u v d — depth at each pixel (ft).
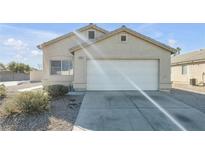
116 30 44.68
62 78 54.19
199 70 65.82
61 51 54.70
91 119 21.81
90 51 45.27
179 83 79.00
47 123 20.11
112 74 45.60
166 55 45.29
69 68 54.49
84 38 55.72
